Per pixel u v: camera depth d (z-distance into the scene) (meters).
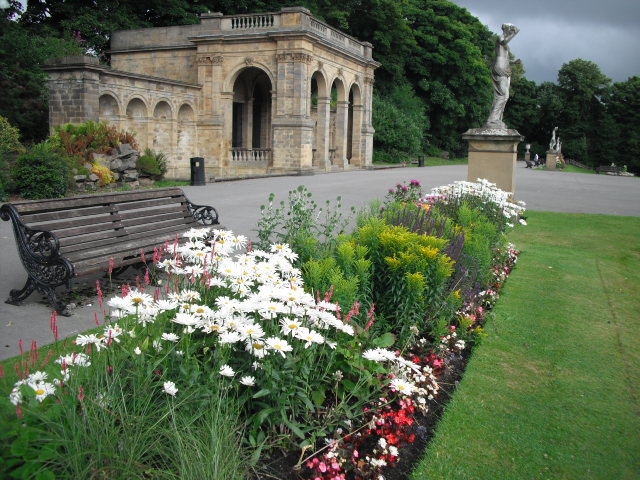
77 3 40.06
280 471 3.73
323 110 37.62
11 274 8.44
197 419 3.62
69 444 3.01
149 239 8.30
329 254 6.62
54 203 7.25
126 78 28.62
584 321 7.73
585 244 13.77
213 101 35.34
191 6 45.44
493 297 8.12
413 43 61.16
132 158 23.38
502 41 18.23
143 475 3.20
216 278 4.74
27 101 26.86
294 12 33.34
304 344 4.12
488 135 18.02
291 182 26.33
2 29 26.28
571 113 95.44
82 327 6.28
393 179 29.98
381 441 3.96
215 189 21.88
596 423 4.91
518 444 4.46
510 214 12.16
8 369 4.84
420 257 5.94
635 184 36.38
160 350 3.79
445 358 5.75
